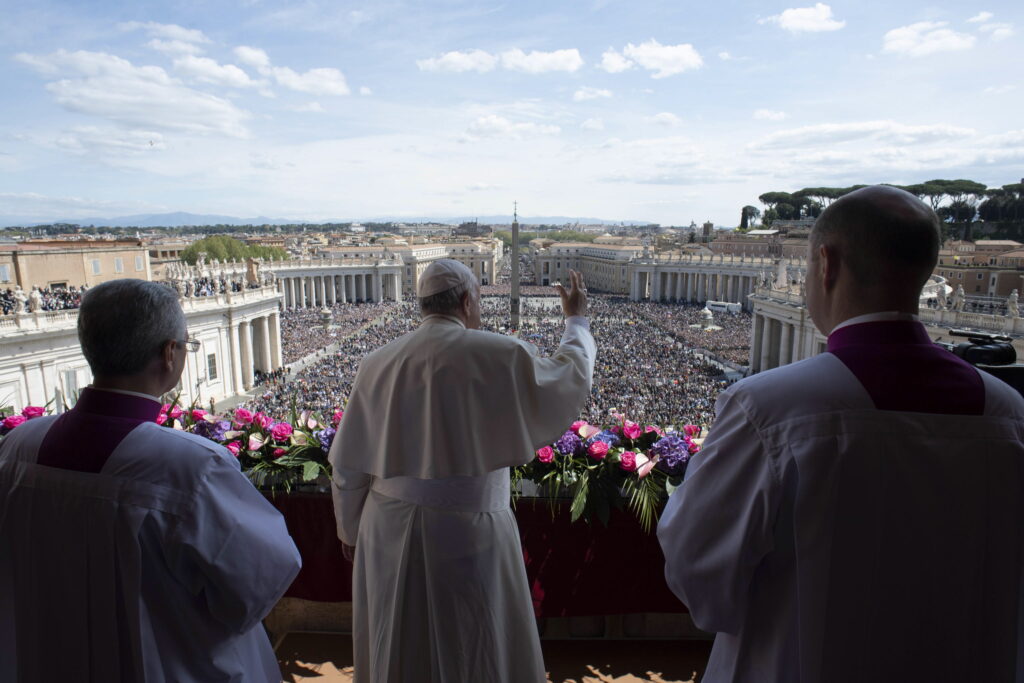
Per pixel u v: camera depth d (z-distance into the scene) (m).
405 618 3.94
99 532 2.96
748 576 2.71
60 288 45.22
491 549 3.95
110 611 2.97
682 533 2.85
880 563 2.46
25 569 3.11
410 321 77.19
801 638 2.53
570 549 6.10
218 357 46.91
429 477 3.77
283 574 3.28
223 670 3.25
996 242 73.44
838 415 2.52
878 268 2.61
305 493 6.21
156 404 3.30
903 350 2.58
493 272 166.88
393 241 161.62
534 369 3.95
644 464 5.93
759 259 107.62
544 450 5.97
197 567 3.11
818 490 2.47
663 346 60.88
